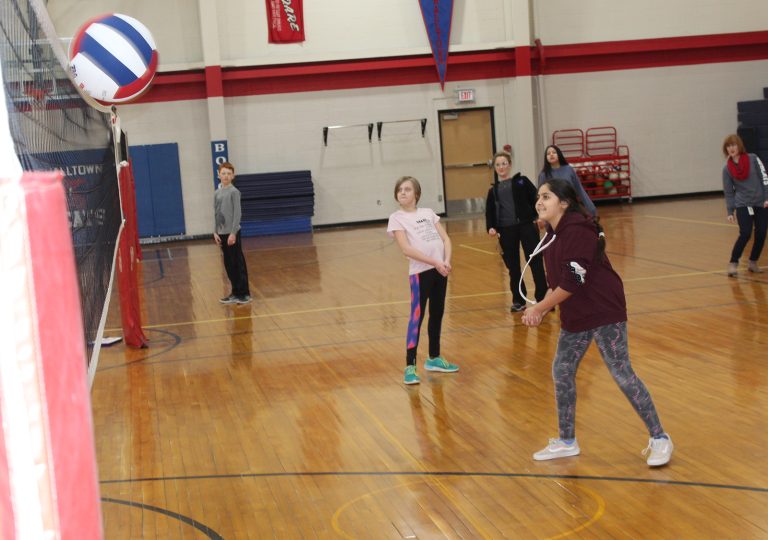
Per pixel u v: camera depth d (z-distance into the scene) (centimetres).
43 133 376
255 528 421
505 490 448
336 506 442
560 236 452
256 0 2003
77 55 650
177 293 1238
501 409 594
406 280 1212
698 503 413
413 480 471
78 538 143
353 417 599
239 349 845
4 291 135
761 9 2139
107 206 712
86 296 435
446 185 2116
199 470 512
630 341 759
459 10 2081
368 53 2038
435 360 710
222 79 1989
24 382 136
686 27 2125
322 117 2052
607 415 563
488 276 1193
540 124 2119
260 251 1705
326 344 843
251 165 2041
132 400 683
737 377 627
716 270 1090
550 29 2100
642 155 2148
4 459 135
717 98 2153
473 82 2100
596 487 443
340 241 1783
